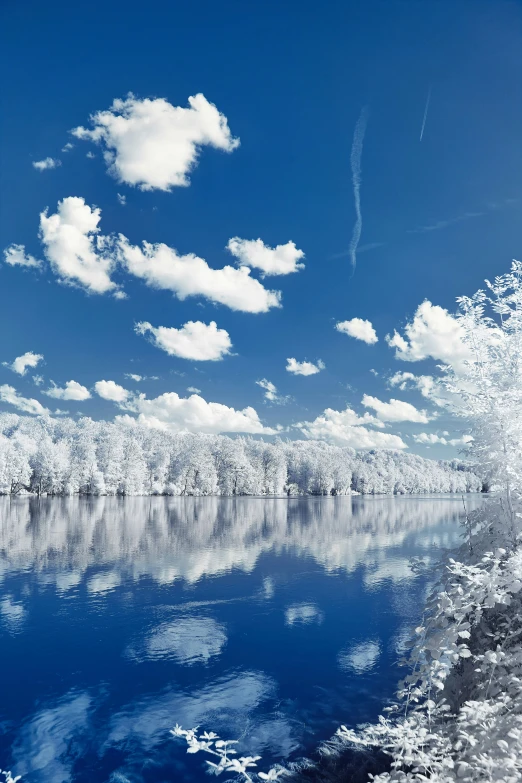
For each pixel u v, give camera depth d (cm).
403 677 1683
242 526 6475
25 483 12738
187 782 1144
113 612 2450
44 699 1548
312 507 11325
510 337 1086
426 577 3244
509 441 1009
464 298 1121
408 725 748
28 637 2097
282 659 1855
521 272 1098
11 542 4625
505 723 648
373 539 5253
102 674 1725
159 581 3125
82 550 4272
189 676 1712
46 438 14375
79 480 13875
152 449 17562
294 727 1374
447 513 9825
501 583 759
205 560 3875
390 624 2266
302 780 1136
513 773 548
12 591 2850
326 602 2645
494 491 1061
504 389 1056
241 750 1270
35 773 1184
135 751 1272
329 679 1678
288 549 4506
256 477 17825
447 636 782
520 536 970
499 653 755
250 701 1528
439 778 600
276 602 2639
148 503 11625
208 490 16388
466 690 971
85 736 1343
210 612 2458
